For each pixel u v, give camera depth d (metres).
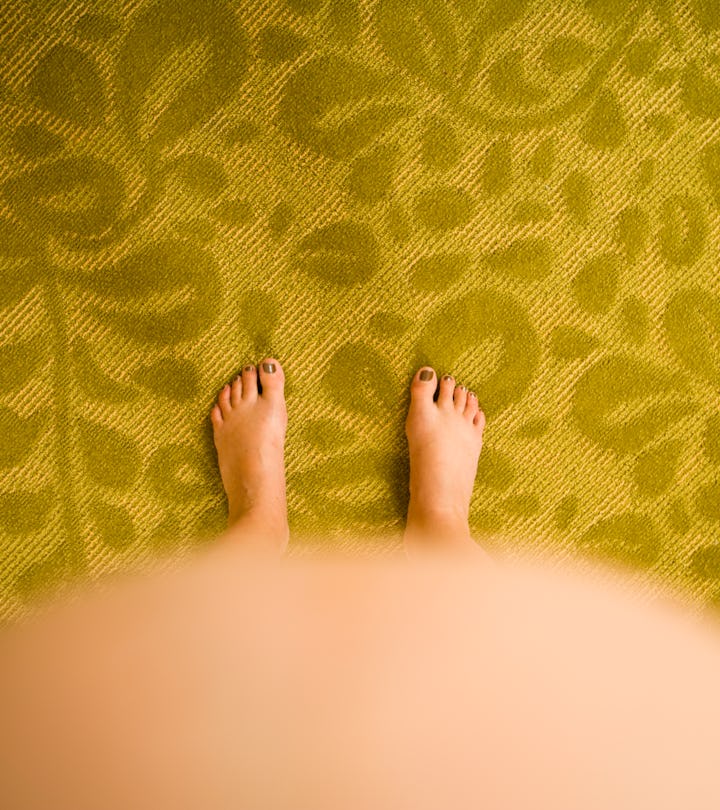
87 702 0.69
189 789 0.63
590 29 1.07
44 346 1.06
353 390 1.08
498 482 1.08
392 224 1.07
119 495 1.07
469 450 1.05
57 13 1.05
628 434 1.07
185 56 1.06
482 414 1.08
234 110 1.07
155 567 1.07
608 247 1.08
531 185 1.07
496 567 0.98
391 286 1.07
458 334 1.08
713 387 1.08
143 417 1.07
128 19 1.05
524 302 1.08
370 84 1.07
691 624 1.06
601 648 0.79
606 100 1.07
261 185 1.07
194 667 0.70
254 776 0.63
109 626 0.79
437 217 1.07
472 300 1.08
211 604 0.80
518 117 1.07
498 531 1.08
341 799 0.62
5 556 1.06
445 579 0.87
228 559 0.89
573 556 1.08
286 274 1.07
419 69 1.07
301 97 1.07
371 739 0.63
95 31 1.05
